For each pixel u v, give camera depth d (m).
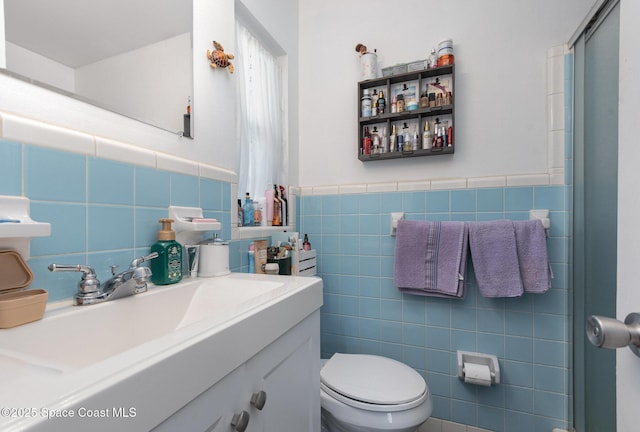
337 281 1.76
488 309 1.47
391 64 1.68
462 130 1.54
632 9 0.44
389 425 1.02
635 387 0.43
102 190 0.75
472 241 1.40
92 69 0.75
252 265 1.33
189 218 0.99
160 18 0.94
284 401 0.69
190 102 1.05
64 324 0.58
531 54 1.43
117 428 0.31
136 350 0.39
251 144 1.53
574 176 1.34
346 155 1.78
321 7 1.85
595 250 1.19
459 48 1.54
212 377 0.46
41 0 0.67
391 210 1.66
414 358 1.59
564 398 1.35
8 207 0.57
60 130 0.67
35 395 0.29
